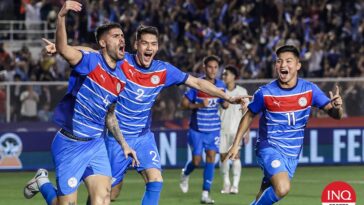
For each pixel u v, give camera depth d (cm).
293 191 1753
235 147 1130
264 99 1121
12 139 2209
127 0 2977
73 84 995
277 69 1115
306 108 1126
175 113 2275
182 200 1606
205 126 1600
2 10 3033
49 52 975
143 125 1163
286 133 1129
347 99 2338
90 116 1002
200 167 2288
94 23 2886
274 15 2995
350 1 3094
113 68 992
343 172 2181
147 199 1144
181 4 2994
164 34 2883
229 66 1708
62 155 1009
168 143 2261
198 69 2666
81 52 977
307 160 2330
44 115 2230
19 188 1823
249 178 2034
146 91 1144
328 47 2877
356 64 2836
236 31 2922
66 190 1009
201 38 2878
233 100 1136
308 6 3050
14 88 2212
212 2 3009
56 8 2964
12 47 2919
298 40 2933
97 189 995
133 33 2855
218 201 1597
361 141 2353
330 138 2341
